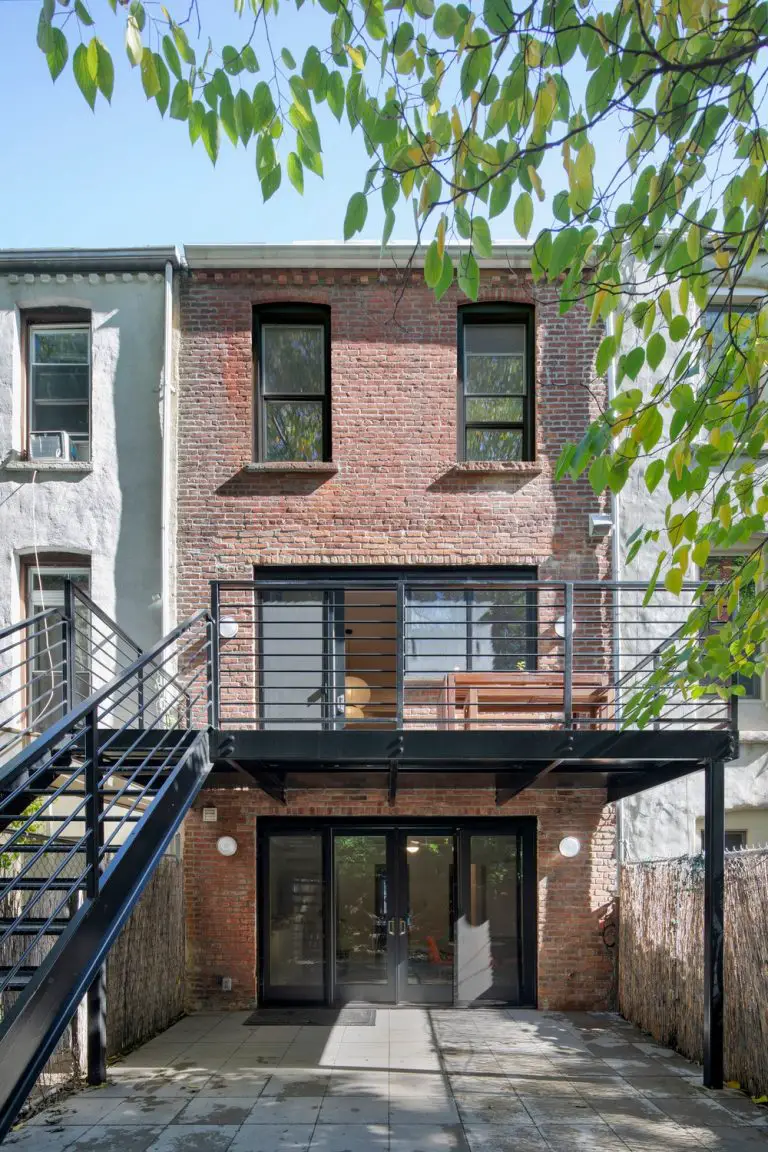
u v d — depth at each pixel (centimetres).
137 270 1062
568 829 1020
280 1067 783
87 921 451
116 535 1039
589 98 343
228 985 1005
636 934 941
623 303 1045
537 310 1059
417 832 1048
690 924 807
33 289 1064
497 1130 624
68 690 757
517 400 1076
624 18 361
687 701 709
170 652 1020
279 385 1080
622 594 1028
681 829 1021
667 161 364
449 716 997
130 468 1047
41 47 346
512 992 1020
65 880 504
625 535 1038
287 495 1045
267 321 1083
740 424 435
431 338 1060
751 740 1039
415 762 851
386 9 358
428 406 1052
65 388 1082
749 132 374
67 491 1046
